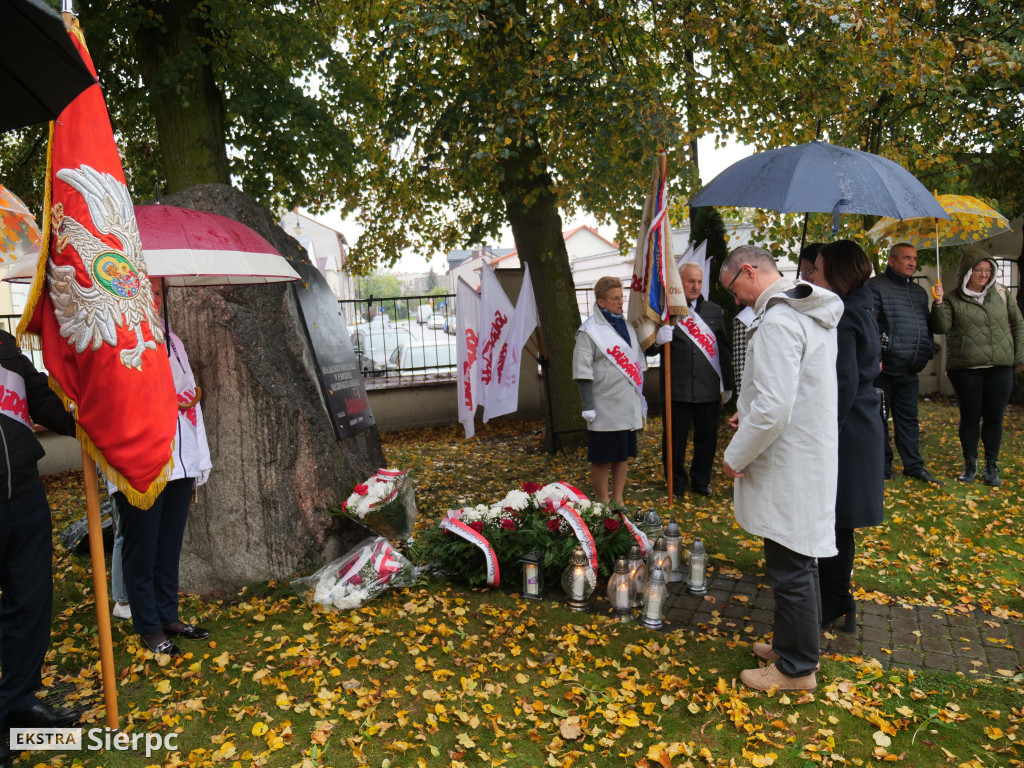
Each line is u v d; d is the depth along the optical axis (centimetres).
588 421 531
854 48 676
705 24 676
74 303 245
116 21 639
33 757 267
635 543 402
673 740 274
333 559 452
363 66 901
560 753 268
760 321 290
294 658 338
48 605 271
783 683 304
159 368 264
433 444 918
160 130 707
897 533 504
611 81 664
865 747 270
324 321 532
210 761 264
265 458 432
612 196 807
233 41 676
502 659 337
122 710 295
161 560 350
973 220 614
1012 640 357
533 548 420
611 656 340
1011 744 270
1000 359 591
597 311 535
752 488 297
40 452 267
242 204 508
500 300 675
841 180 369
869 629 370
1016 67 667
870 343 333
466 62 796
